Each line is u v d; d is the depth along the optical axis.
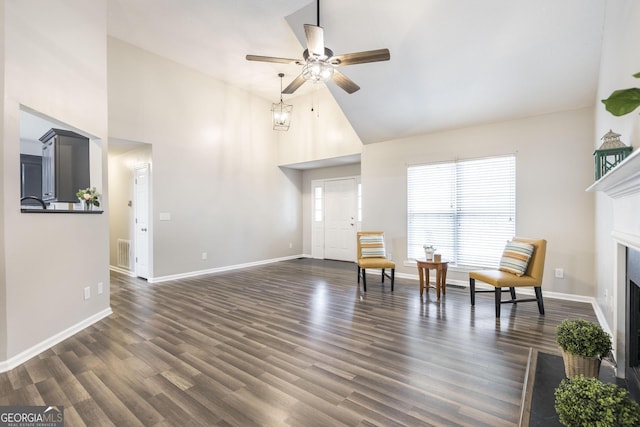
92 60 3.28
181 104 5.50
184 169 5.56
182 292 4.51
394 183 5.52
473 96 4.19
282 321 3.29
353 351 2.57
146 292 4.52
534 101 4.01
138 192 5.50
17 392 1.98
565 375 2.03
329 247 7.75
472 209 4.74
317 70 3.22
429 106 4.57
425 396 1.93
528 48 3.41
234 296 4.29
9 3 2.32
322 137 6.59
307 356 2.48
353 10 3.62
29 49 2.49
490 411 1.77
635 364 1.88
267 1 3.77
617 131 2.70
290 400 1.89
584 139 3.89
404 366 2.31
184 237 5.57
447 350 2.58
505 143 4.43
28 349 2.44
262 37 4.60
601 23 3.01
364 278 4.55
